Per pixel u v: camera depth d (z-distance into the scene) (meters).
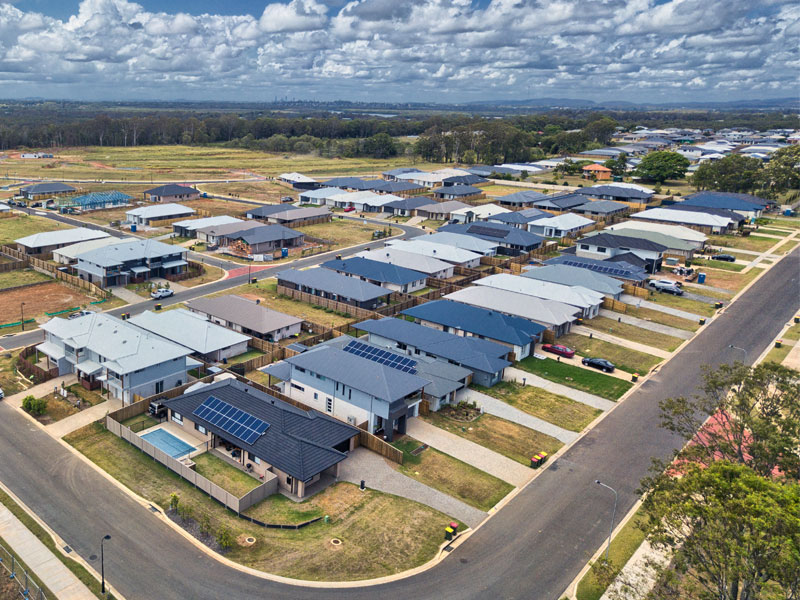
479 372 70.25
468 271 114.00
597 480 52.97
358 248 133.12
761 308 98.75
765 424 40.50
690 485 33.56
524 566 42.00
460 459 55.69
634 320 92.94
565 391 69.88
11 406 61.84
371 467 53.94
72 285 101.88
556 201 174.62
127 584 38.97
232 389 59.50
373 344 79.75
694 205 168.12
